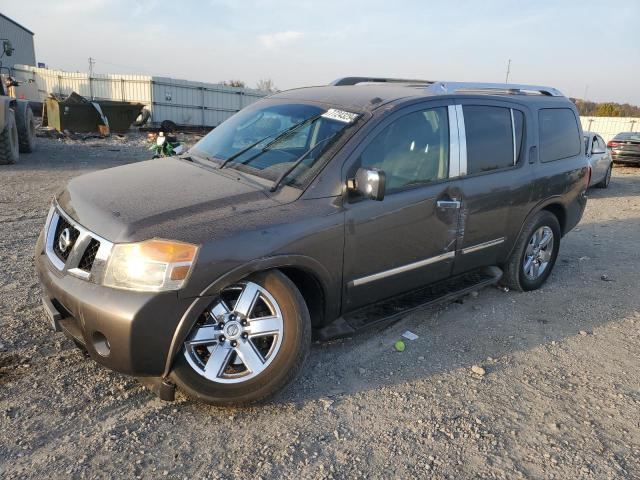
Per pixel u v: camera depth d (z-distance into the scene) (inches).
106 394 125.0
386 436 117.1
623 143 801.6
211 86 1318.9
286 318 122.6
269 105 174.6
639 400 137.4
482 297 203.9
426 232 156.9
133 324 107.5
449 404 130.7
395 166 148.8
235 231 116.9
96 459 104.3
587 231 337.1
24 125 564.4
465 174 168.7
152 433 113.2
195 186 133.0
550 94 220.4
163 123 1112.2
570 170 213.0
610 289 221.0
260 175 140.4
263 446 111.3
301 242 125.3
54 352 141.6
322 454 110.0
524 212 193.6
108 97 1275.8
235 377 119.4
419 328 173.8
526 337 171.3
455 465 109.3
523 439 118.8
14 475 98.5
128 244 109.7
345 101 157.3
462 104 170.9
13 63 1556.3
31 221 276.1
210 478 101.7
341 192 135.6
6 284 184.9
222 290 114.9
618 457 114.4
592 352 163.6
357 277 142.0
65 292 115.0
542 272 214.2
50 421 114.1
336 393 132.3
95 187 135.2
